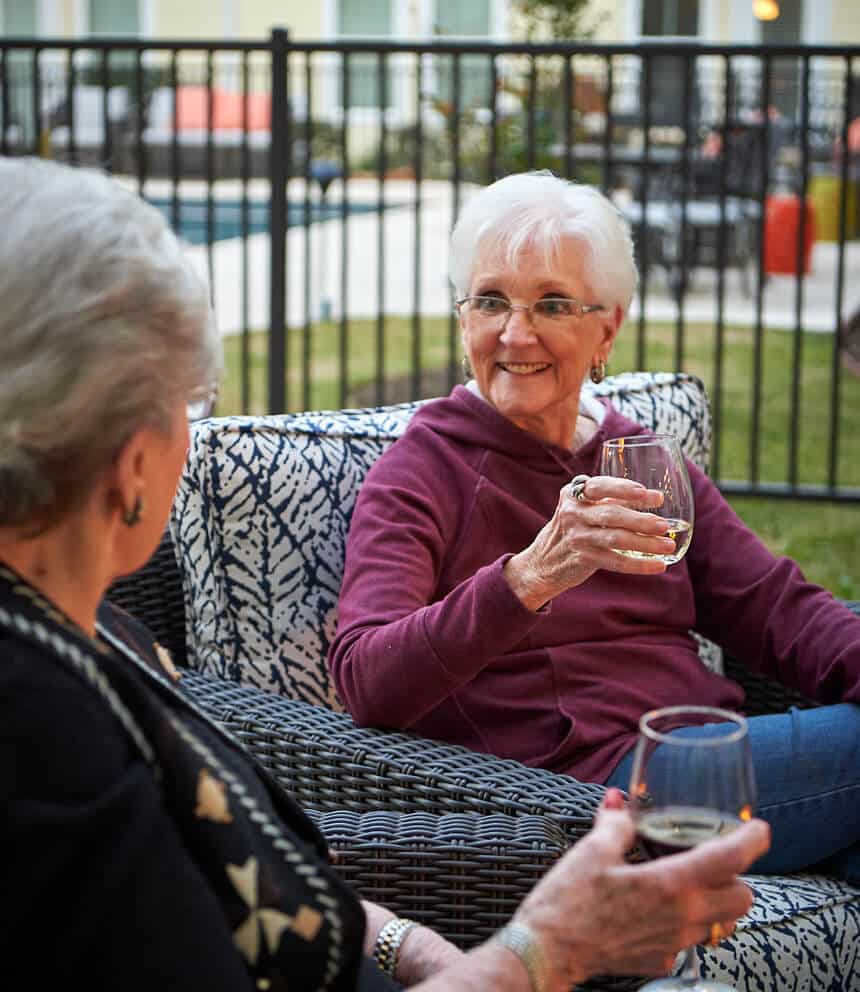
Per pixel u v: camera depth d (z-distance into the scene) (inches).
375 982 54.8
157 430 44.9
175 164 201.5
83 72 571.2
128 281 43.2
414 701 76.0
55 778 39.8
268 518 86.8
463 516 86.2
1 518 42.9
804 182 193.2
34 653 41.3
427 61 607.2
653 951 45.1
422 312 362.6
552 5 340.8
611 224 87.7
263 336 326.3
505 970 43.9
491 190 87.9
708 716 49.2
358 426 92.0
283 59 193.2
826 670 87.1
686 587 91.0
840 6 647.8
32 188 43.4
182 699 51.1
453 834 67.0
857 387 289.6
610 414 93.7
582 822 68.4
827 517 213.3
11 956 39.2
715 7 649.6
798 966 73.9
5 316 42.1
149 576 89.8
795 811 80.0
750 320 353.7
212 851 44.9
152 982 39.8
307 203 202.1
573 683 84.3
